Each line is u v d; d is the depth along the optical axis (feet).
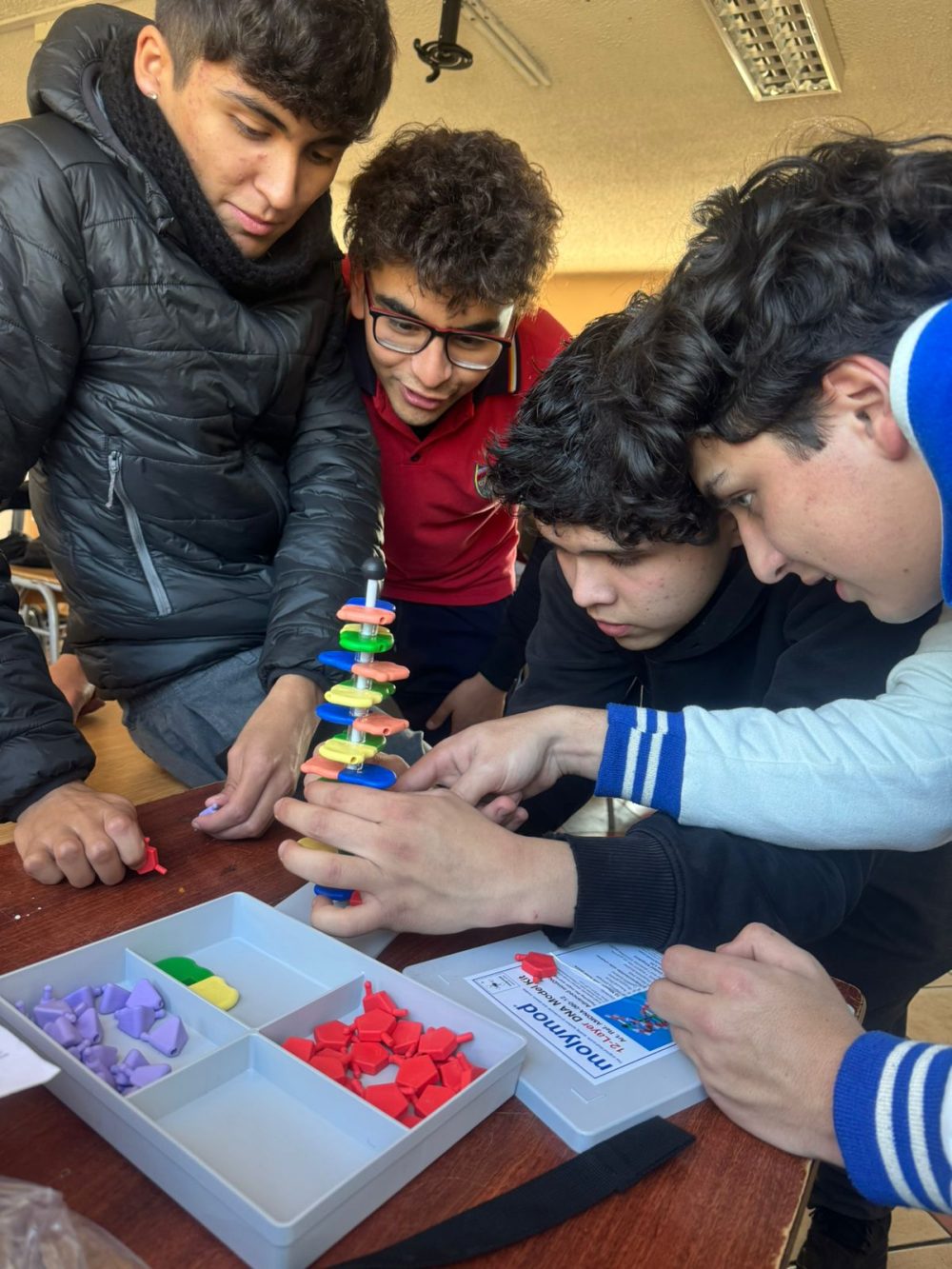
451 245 4.15
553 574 3.84
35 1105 1.63
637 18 10.44
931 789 2.29
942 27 9.93
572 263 20.38
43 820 2.54
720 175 14.65
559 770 2.64
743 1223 1.52
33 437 3.44
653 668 3.51
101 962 1.97
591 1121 1.66
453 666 5.88
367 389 4.89
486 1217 1.44
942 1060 1.62
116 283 3.43
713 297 2.29
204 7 3.11
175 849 2.66
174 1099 1.62
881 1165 1.59
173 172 3.35
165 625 4.00
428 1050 1.77
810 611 2.92
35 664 2.97
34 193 3.22
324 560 3.90
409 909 2.14
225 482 3.91
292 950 2.14
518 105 12.91
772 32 10.39
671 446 2.46
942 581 1.94
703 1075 1.81
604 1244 1.45
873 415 2.06
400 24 10.96
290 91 3.15
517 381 5.21
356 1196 1.42
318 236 3.89
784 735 2.39
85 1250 1.17
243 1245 1.36
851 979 3.67
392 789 2.58
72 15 3.67
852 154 2.30
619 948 2.33
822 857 2.45
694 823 2.42
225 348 3.68
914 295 2.03
